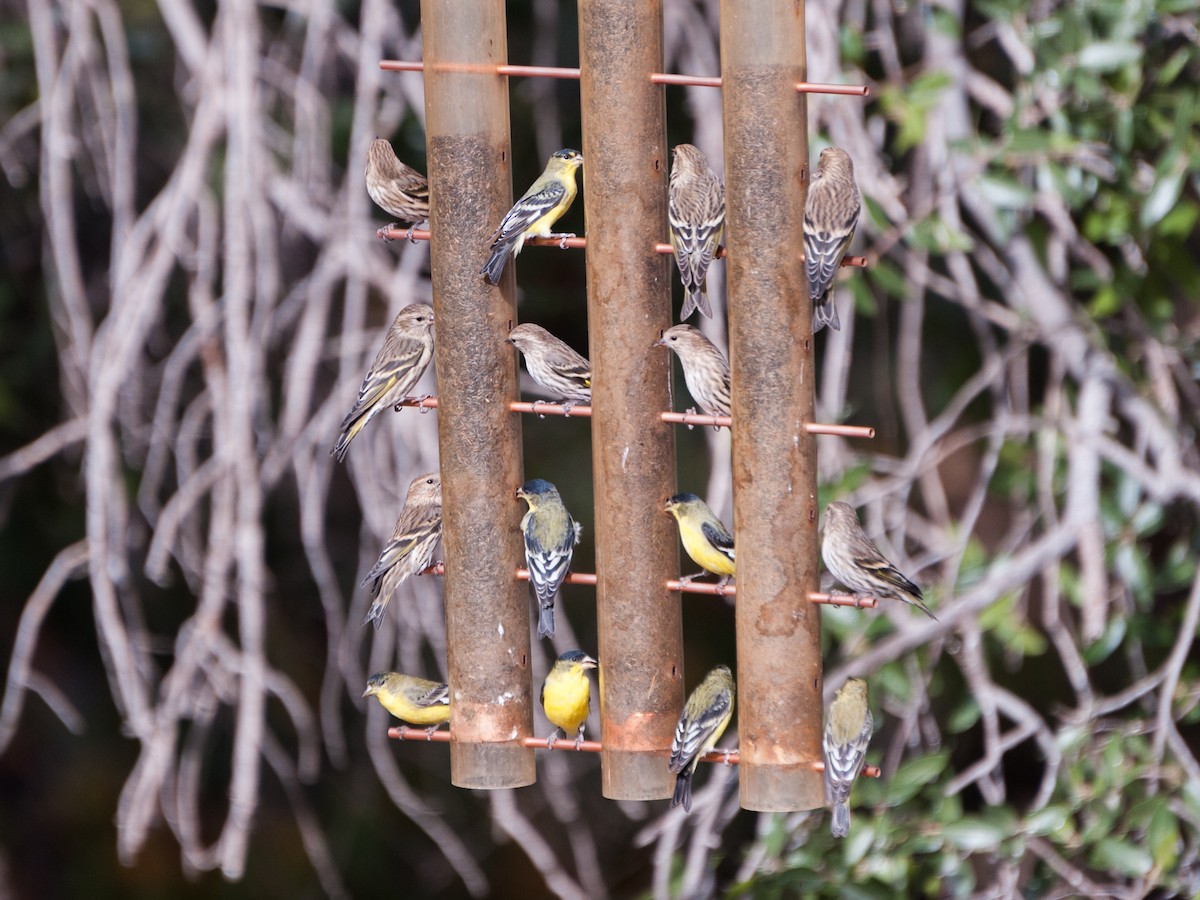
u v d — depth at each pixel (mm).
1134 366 13594
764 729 9781
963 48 13867
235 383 12430
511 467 10227
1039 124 12859
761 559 9727
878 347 16406
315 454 13469
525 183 16719
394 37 13930
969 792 17234
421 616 13500
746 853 12688
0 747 13516
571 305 17156
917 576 13188
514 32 16641
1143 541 14922
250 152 12617
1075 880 11719
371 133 13469
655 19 9883
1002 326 15336
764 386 9664
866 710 10273
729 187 9688
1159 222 12617
